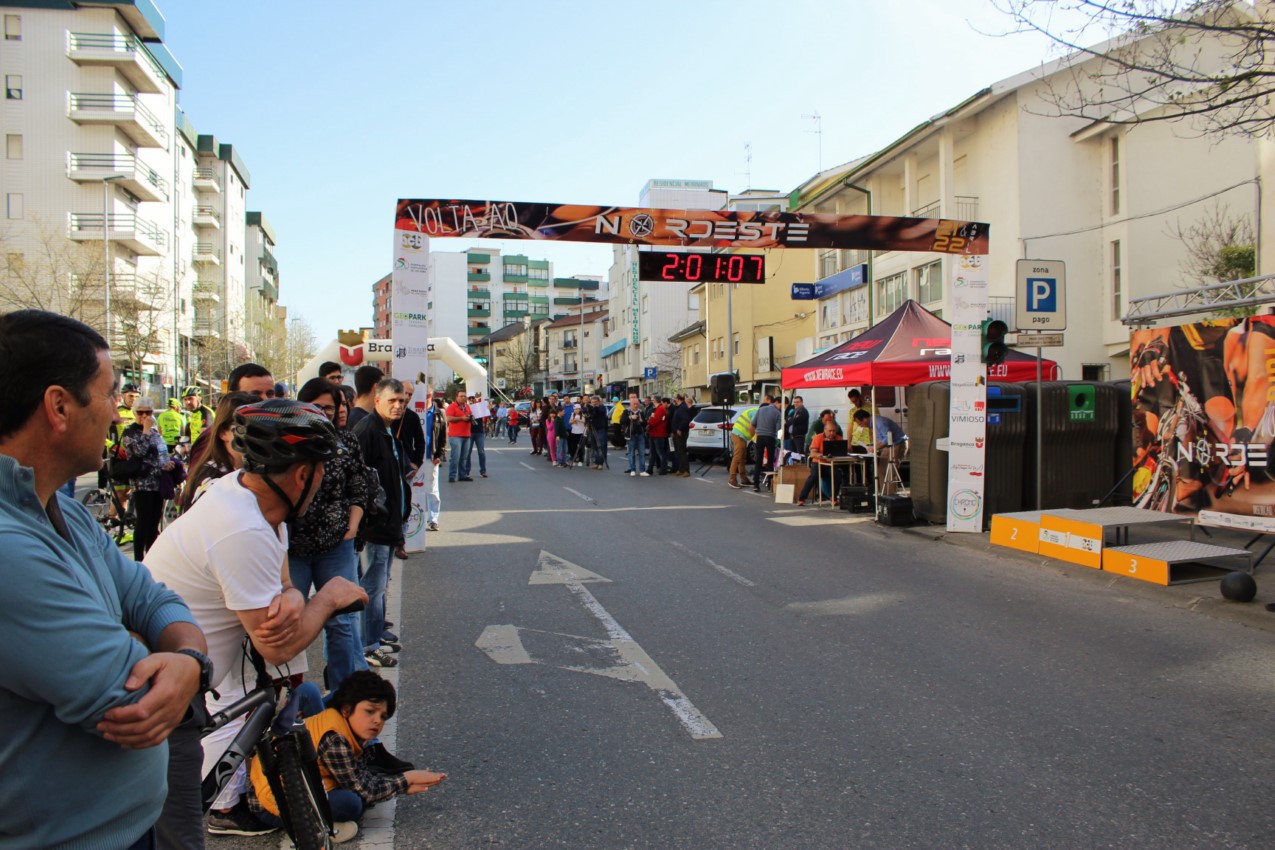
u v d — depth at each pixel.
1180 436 9.19
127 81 40.41
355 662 4.50
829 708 4.68
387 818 3.44
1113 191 20.38
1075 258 20.56
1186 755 4.05
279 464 2.73
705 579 8.09
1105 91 19.53
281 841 3.25
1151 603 7.08
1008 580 8.02
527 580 8.05
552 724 4.47
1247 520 7.92
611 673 5.32
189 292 51.31
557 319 89.06
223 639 2.72
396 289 9.44
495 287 121.31
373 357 22.03
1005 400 10.96
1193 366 8.99
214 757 3.05
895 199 27.08
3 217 37.34
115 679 1.46
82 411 1.61
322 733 3.29
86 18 37.97
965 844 3.22
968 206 22.11
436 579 8.11
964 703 4.76
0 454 1.53
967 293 10.64
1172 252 19.55
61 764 1.46
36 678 1.38
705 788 3.71
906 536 10.71
